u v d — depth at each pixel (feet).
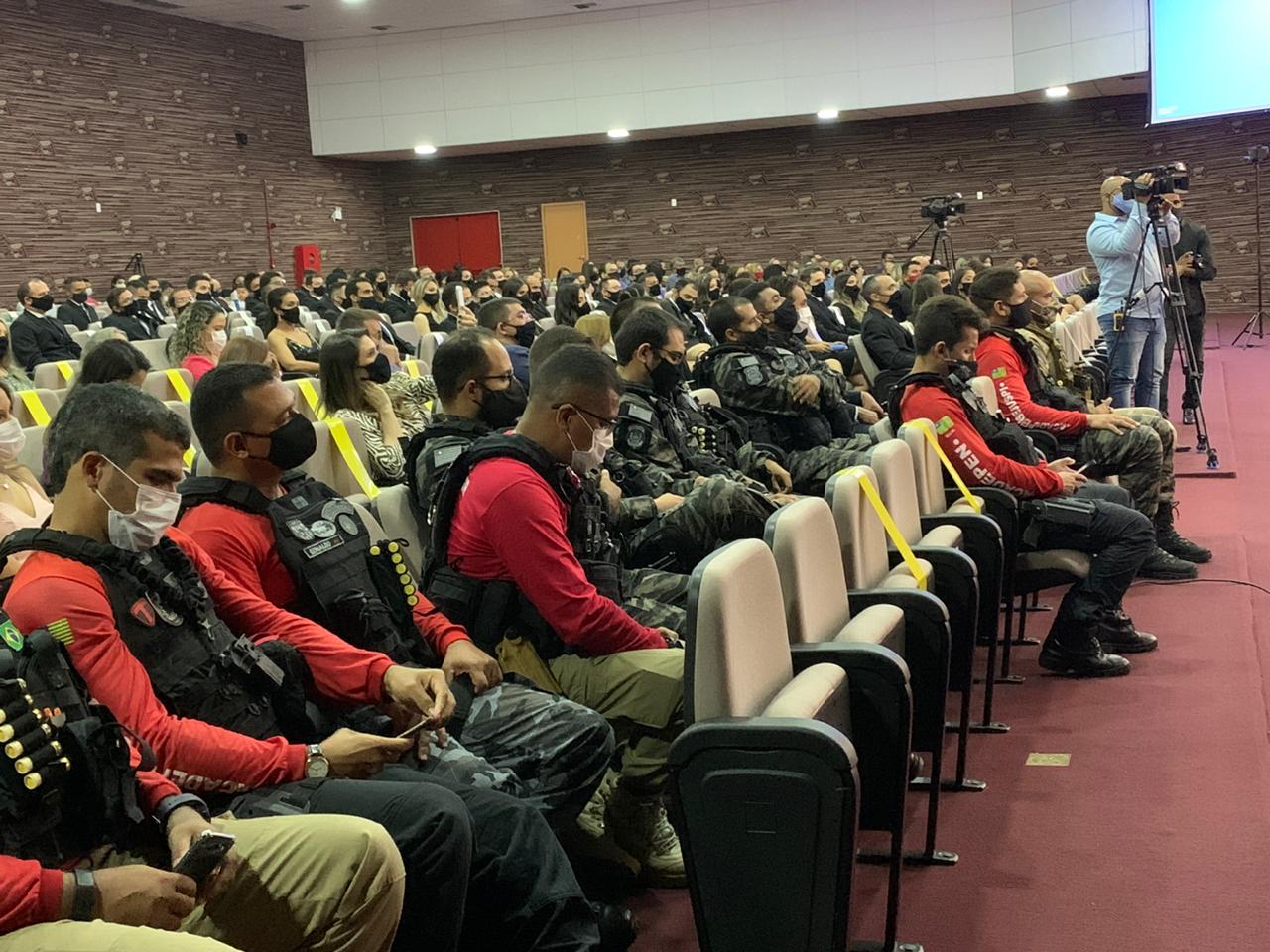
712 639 5.85
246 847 5.19
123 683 5.48
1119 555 11.28
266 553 7.06
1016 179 50.67
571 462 7.93
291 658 6.37
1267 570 14.60
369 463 11.51
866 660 6.62
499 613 7.63
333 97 52.24
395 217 58.03
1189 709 10.48
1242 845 8.02
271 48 50.29
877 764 6.69
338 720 6.80
